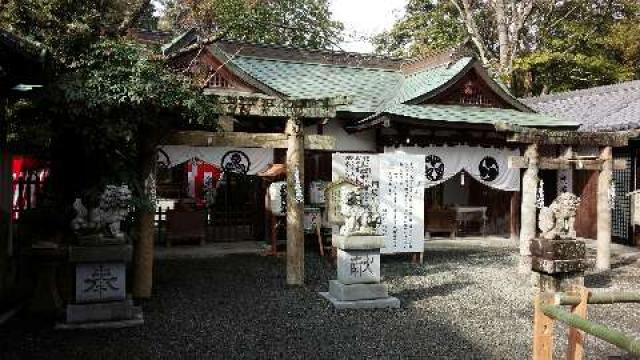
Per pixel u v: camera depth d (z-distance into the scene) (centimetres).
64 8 1091
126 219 941
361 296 848
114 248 727
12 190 913
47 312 776
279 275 1096
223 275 1091
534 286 944
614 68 2477
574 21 2555
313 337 689
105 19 1220
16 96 859
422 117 1475
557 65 2544
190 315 787
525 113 1750
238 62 1761
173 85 827
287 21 2525
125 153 911
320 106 1007
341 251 863
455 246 1558
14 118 875
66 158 938
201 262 1243
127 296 787
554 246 869
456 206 1839
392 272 1155
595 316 822
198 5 1344
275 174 1332
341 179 996
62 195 944
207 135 962
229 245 1488
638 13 2539
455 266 1234
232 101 948
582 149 1467
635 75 2588
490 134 1636
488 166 1633
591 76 2564
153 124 859
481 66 1692
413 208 1255
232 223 1739
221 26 1366
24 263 862
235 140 980
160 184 1969
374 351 638
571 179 1831
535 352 426
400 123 1491
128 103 795
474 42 2820
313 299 893
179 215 1454
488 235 1819
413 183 1252
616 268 1240
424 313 816
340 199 920
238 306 842
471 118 1561
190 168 1942
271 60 1870
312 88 1705
